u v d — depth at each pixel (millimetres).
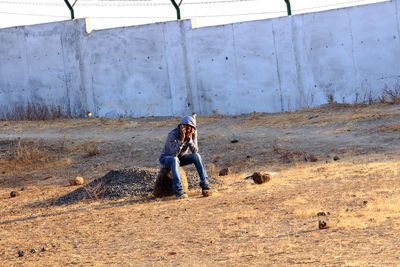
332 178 13516
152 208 11625
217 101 36250
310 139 22891
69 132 31594
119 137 29203
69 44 38469
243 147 23344
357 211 8445
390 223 7250
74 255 7570
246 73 35438
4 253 8391
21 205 15508
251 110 35469
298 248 6441
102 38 38000
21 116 37812
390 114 24609
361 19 32406
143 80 37438
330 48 33250
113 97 38094
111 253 7414
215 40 36000
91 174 22516
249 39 35188
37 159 26297
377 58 32156
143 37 37281
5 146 28719
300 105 34156
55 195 17031
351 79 32844
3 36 39625
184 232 8406
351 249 6070
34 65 39156
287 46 34281
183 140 13125
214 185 14758
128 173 15523
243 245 7000
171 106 37031
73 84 38500
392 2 31625
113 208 12469
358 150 19344
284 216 8828
